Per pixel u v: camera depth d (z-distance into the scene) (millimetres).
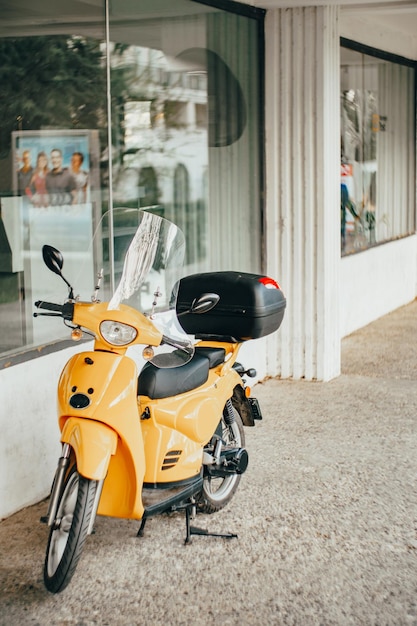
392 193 10578
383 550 4074
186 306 4496
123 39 5559
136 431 3598
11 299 4660
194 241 6406
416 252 11539
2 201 4637
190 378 4047
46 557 3605
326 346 7137
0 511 4363
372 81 9664
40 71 4898
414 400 6625
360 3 6727
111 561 3953
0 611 3512
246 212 6980
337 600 3607
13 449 4430
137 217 4816
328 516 4457
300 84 6875
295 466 5184
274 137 7000
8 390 4383
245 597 3631
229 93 6688
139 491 3641
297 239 7035
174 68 6070
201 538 4180
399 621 3447
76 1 5129
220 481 4828
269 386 7035
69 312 3627
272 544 4125
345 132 8992
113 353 3637
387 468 5156
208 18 6375
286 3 6707
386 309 10477
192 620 3449
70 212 5141
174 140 6129
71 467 3623
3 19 4633
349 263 9172
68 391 3516
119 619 3457
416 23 9625
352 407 6434
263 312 4363
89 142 5305
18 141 4754
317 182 6926
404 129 10867
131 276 3850
